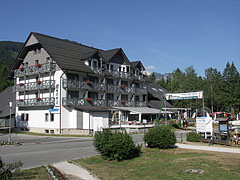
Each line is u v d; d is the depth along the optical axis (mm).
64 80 36562
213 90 73000
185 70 73312
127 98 49469
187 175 10406
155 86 65188
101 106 41688
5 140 28375
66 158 15930
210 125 21812
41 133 37406
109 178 10695
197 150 17406
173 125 42469
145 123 40438
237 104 65312
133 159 14820
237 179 9664
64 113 36719
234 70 69250
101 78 43344
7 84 83875
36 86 39281
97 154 17156
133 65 52188
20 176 10914
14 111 44969
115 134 14992
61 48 40219
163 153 16391
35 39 39375
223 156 14570
